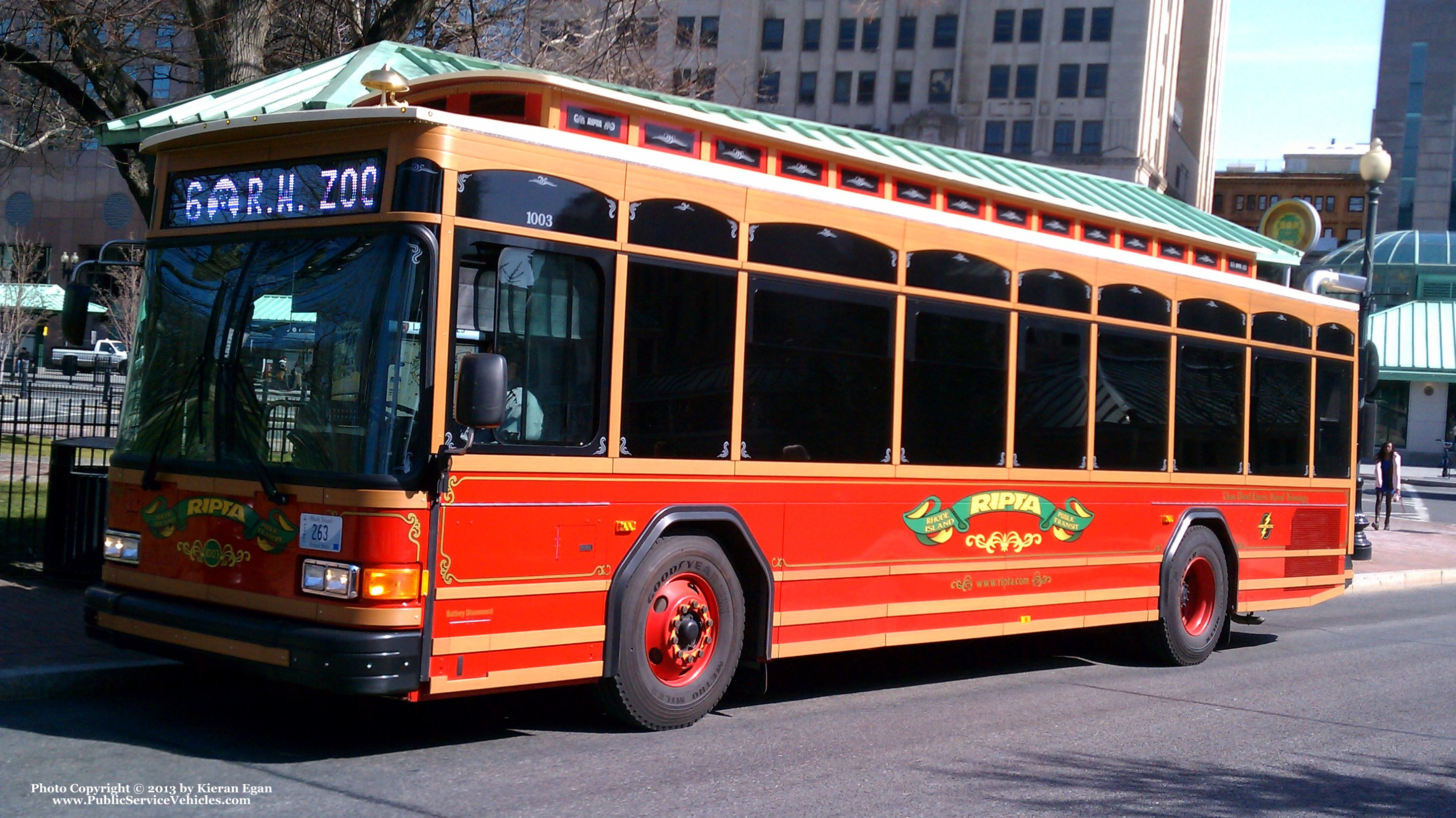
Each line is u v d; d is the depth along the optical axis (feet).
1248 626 47.32
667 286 23.94
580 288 22.59
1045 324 31.99
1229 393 37.70
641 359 23.45
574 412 22.40
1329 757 25.55
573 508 22.34
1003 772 22.77
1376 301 195.00
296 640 19.86
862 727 25.98
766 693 29.37
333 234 21.22
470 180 20.99
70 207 188.75
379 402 20.17
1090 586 33.27
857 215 27.55
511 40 62.64
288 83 39.73
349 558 19.92
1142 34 224.12
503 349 21.38
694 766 21.86
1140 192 62.39
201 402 22.29
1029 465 31.50
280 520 20.77
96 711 23.53
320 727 23.41
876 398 27.89
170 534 22.39
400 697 20.26
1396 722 29.71
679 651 24.18
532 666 21.76
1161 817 20.44
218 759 20.70
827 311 26.89
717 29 238.27
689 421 24.23
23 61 47.85
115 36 49.29
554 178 22.17
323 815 17.94
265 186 22.31
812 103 238.89
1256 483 38.58
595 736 23.75
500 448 21.22
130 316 123.65
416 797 19.04
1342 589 42.39
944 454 29.37
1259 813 21.02
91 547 34.42
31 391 69.77
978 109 232.53
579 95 23.67
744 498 25.21
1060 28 228.22
